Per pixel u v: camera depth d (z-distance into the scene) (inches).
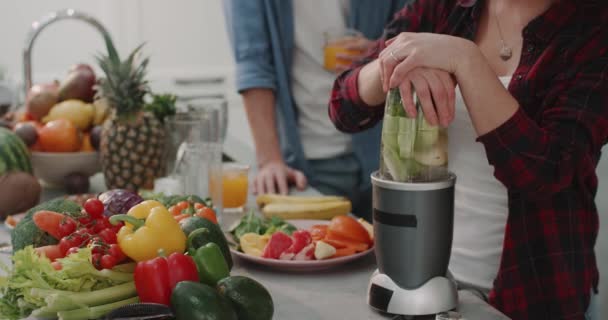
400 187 44.2
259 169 91.2
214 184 68.0
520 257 55.3
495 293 56.6
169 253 45.1
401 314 45.2
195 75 172.9
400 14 63.8
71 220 47.3
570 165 47.8
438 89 44.9
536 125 47.4
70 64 169.3
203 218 49.3
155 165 78.7
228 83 175.9
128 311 40.0
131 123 77.1
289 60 94.5
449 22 61.3
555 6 53.0
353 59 89.2
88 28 168.2
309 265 53.2
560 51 52.3
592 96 49.0
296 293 50.1
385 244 45.5
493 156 47.7
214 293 40.3
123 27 168.6
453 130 59.6
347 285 51.6
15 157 71.7
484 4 59.8
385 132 45.4
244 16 91.2
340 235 56.1
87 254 43.3
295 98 96.7
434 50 45.6
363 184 99.3
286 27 92.8
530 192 48.6
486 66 46.3
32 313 43.1
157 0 169.2
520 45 57.1
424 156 44.8
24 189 70.6
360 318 45.7
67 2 166.1
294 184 87.7
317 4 93.7
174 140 79.5
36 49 166.7
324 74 95.9
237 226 61.5
